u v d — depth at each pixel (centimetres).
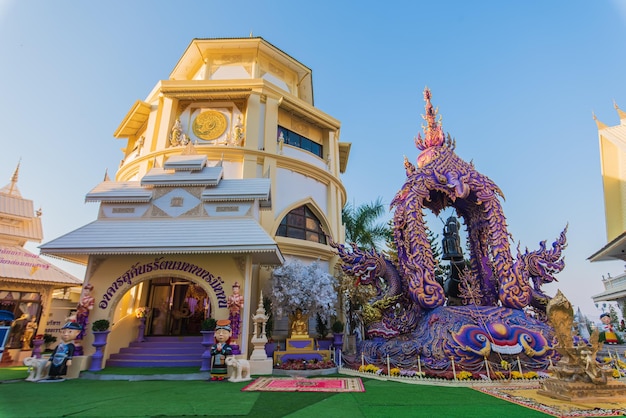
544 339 1070
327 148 2397
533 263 1341
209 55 2411
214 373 1020
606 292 2636
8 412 637
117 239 1266
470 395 768
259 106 2062
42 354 1747
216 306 1243
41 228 2078
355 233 2633
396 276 1356
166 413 623
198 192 1437
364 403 694
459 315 1137
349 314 1838
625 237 1659
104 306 1251
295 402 707
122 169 2175
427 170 1416
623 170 2250
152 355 1302
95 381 1023
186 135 2002
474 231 1472
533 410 618
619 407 627
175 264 1297
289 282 1522
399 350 1142
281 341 1681
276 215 1889
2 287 1680
